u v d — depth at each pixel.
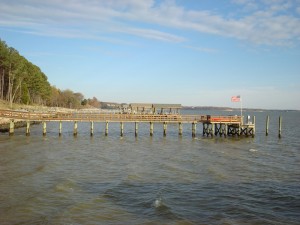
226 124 52.66
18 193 19.20
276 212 17.05
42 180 22.38
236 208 17.47
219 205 17.97
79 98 199.00
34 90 102.19
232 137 53.38
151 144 43.59
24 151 34.06
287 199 19.25
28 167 26.34
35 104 111.81
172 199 18.91
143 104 69.12
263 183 22.98
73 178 23.20
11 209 16.58
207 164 29.77
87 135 52.91
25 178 22.73
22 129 58.25
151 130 51.59
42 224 14.84
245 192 20.61
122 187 21.19
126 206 17.55
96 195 19.30
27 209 16.66
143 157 33.16
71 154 33.62
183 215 16.31
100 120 49.34
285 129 80.12
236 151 38.56
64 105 159.25
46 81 118.56
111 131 63.88
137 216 16.12
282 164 30.84
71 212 16.45
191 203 18.25
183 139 49.91
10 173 24.02
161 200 18.44
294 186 22.30
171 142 46.06
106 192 19.94
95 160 30.78
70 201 18.08
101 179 23.25
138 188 21.05
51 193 19.38
